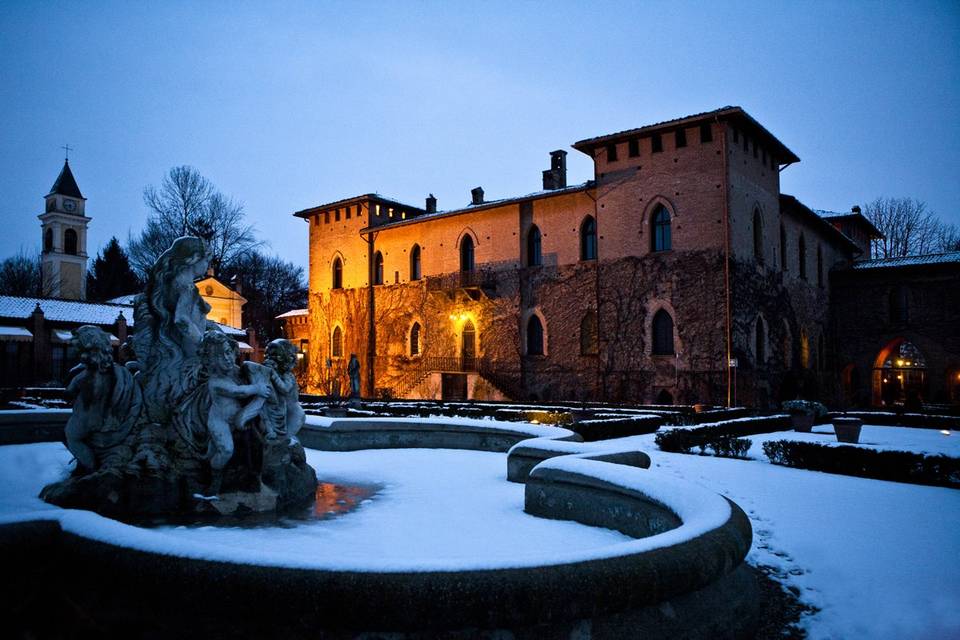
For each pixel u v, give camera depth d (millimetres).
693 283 35344
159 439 7977
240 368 8383
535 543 6820
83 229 71938
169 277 8703
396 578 4059
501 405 31000
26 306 46031
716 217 34875
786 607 6332
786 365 39500
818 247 46406
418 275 49656
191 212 70875
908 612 6152
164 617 4312
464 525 7652
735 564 5238
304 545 6527
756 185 37688
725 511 5863
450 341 46562
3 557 4605
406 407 28000
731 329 34031
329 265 56031
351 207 54438
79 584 4691
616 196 38750
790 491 11586
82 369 8023
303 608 4008
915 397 36781
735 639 5133
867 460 13469
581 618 4273
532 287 42656
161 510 7637
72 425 7715
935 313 43469
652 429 23000
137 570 4309
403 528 7398
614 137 38250
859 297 46812
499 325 43938
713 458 16125
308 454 13672
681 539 4969
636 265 37562
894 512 9914
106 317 48156
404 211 55750
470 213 46125
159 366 8398
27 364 44312
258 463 8164
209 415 7898
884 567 7309
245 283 85625
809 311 43531
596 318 39531
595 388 39188
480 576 4113
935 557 7652
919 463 12727
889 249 71750
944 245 70562
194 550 4379
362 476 11023
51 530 4891
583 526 7746
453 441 14789
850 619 6086
